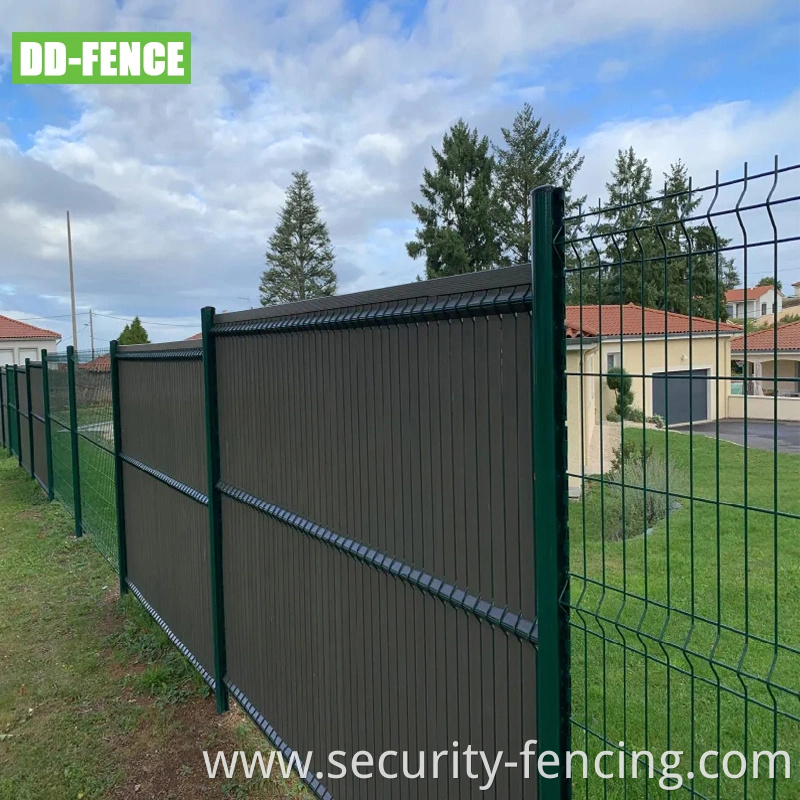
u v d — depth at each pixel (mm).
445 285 1725
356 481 2209
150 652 4246
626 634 4035
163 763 3125
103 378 5762
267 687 3031
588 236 1341
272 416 2826
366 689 2230
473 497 1671
